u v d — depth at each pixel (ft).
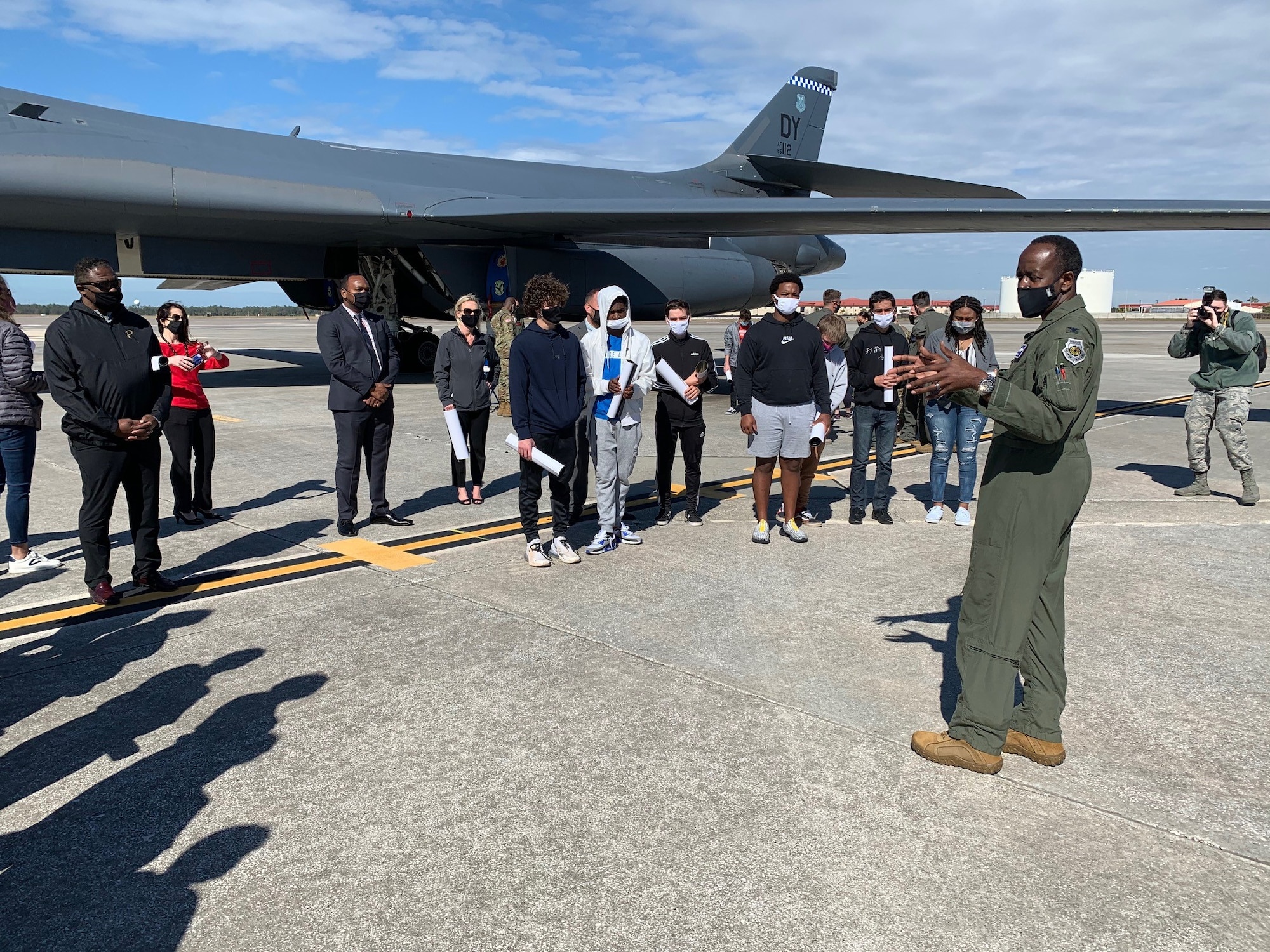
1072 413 8.41
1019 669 9.73
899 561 17.65
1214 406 22.71
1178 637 13.37
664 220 46.44
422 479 25.45
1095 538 19.38
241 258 51.03
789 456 18.65
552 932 6.85
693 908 7.14
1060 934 6.87
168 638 13.07
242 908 7.14
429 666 12.07
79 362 13.61
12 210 39.40
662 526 20.72
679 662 12.29
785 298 17.94
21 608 14.43
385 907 7.15
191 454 21.17
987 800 8.84
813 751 9.80
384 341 19.49
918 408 30.17
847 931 6.87
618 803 8.70
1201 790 9.07
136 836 8.12
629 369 17.51
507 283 52.47
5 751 9.66
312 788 8.95
